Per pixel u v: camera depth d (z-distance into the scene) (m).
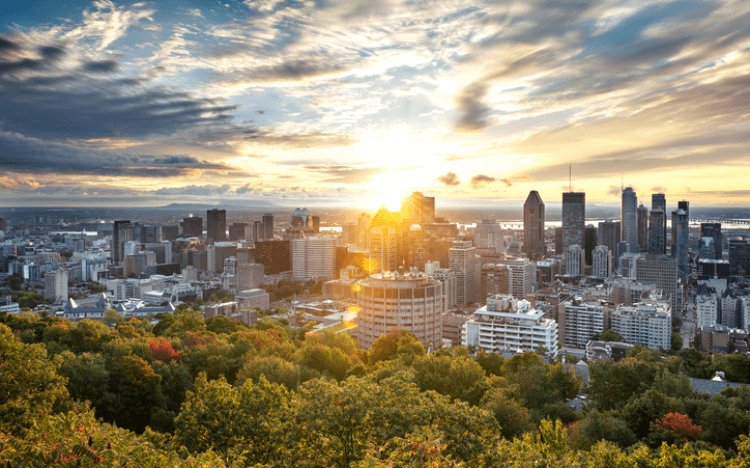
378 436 58.66
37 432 44.66
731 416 116.69
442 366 161.50
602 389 162.25
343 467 57.66
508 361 194.62
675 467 73.88
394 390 69.44
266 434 66.50
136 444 43.56
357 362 184.75
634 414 133.25
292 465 58.94
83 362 125.50
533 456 65.81
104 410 119.25
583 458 82.56
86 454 38.31
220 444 66.75
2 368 75.62
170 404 134.12
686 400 133.88
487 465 59.59
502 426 119.69
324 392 66.12
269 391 75.62
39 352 82.94
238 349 168.12
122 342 151.75
